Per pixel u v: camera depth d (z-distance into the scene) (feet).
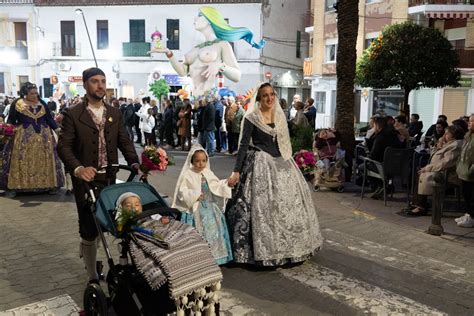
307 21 107.55
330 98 87.86
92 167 12.13
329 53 87.66
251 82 96.02
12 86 102.32
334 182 29.25
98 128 13.10
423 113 71.26
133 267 11.23
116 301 11.35
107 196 11.87
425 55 44.96
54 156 27.35
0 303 13.44
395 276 15.89
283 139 16.55
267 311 13.25
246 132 16.51
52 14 98.89
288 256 15.97
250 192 16.16
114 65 97.71
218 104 51.24
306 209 16.66
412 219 23.06
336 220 22.71
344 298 14.14
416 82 45.98
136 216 10.94
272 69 101.60
